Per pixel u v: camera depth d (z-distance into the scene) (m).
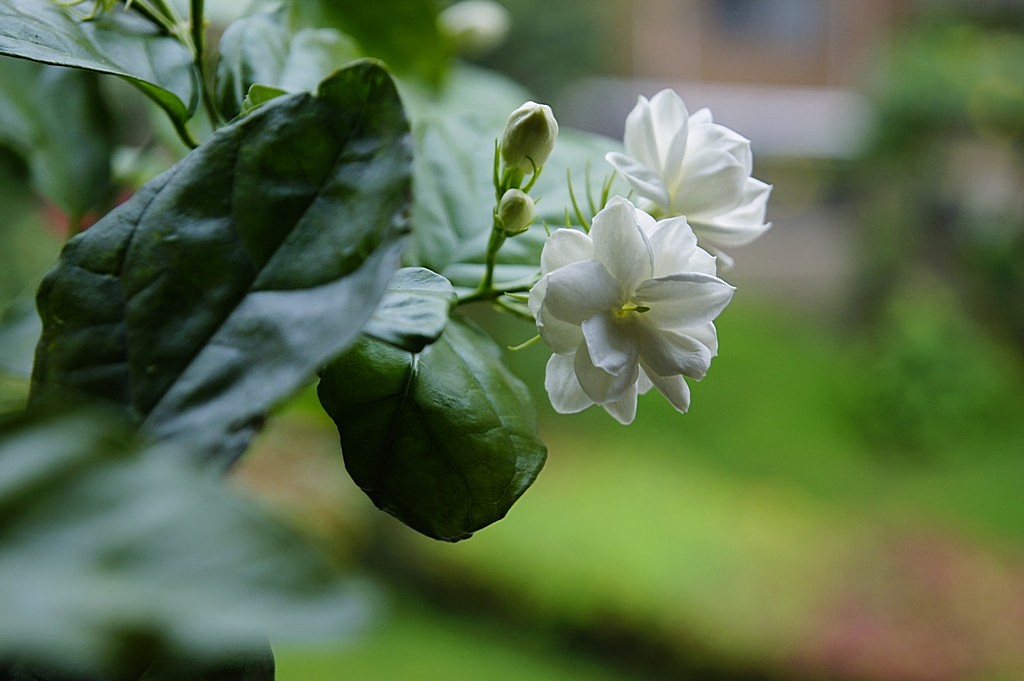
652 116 0.24
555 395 0.23
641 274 0.22
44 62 0.22
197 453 0.17
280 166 0.18
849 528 1.38
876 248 2.09
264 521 0.14
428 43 0.34
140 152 0.33
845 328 2.14
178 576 0.13
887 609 1.17
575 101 1.91
